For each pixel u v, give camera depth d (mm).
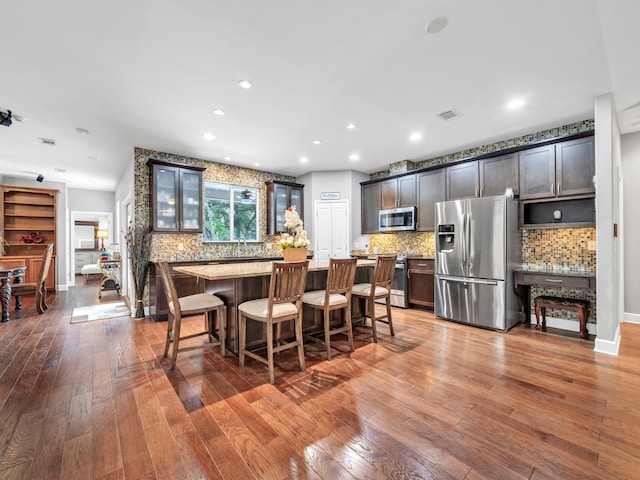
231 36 2062
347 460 1499
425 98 2996
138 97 2914
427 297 4629
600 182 2947
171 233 4684
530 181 3730
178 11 1828
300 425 1790
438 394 2143
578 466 1450
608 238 2908
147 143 4254
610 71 2512
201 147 4473
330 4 1782
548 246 3842
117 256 6875
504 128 3805
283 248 3184
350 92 2859
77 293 6465
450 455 1529
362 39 2107
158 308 4156
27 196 6523
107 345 3182
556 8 1822
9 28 1956
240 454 1546
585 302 3451
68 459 1502
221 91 2814
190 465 1470
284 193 5969
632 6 1788
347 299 2977
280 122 3557
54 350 3027
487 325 3729
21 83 2643
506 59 2350
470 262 3873
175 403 2033
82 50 2201
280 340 3041
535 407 1966
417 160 5336
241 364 2627
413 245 5430
